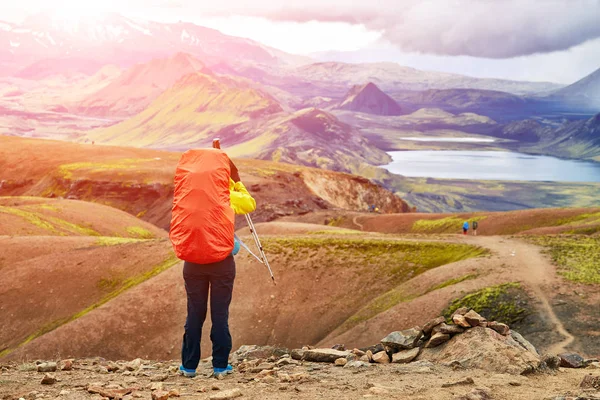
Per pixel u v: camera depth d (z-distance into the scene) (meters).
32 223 107.25
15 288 65.88
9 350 57.16
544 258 43.91
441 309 36.62
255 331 48.50
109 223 126.50
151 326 50.12
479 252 50.16
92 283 65.88
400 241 58.03
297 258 56.72
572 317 31.05
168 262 66.12
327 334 46.75
